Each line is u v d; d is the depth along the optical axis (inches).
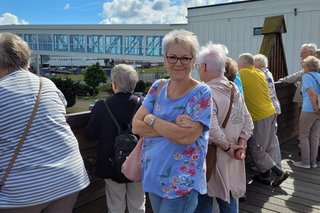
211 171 84.0
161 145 64.5
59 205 63.5
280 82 188.5
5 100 58.1
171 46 63.5
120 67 86.4
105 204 99.4
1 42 62.1
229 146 85.0
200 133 63.2
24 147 58.6
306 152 163.9
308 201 127.1
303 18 385.1
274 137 141.6
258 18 424.2
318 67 156.8
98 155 85.0
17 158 58.0
